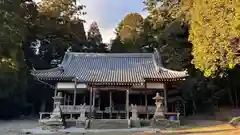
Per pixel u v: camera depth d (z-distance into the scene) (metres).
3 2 18.45
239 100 30.44
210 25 10.19
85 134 16.39
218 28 9.72
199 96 30.61
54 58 40.84
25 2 33.31
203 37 10.78
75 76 23.66
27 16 33.47
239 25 8.58
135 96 27.33
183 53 30.66
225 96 30.89
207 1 10.32
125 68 26.33
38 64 36.84
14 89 28.88
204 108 31.89
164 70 24.47
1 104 29.38
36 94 34.03
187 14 17.81
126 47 45.88
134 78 22.77
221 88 29.95
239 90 30.50
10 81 27.19
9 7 19.52
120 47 46.69
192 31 12.20
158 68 24.75
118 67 26.69
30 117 30.98
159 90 24.31
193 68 30.23
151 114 23.02
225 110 27.77
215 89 29.86
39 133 16.89
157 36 36.53
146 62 27.52
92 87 23.02
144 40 44.25
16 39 18.55
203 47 10.82
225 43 9.56
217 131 14.97
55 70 25.02
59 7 41.06
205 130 15.95
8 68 20.84
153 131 17.19
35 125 21.80
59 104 20.22
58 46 39.66
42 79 23.77
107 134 16.17
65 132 17.42
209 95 30.58
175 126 19.59
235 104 30.22
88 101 27.59
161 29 36.09
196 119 25.09
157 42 37.81
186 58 30.42
